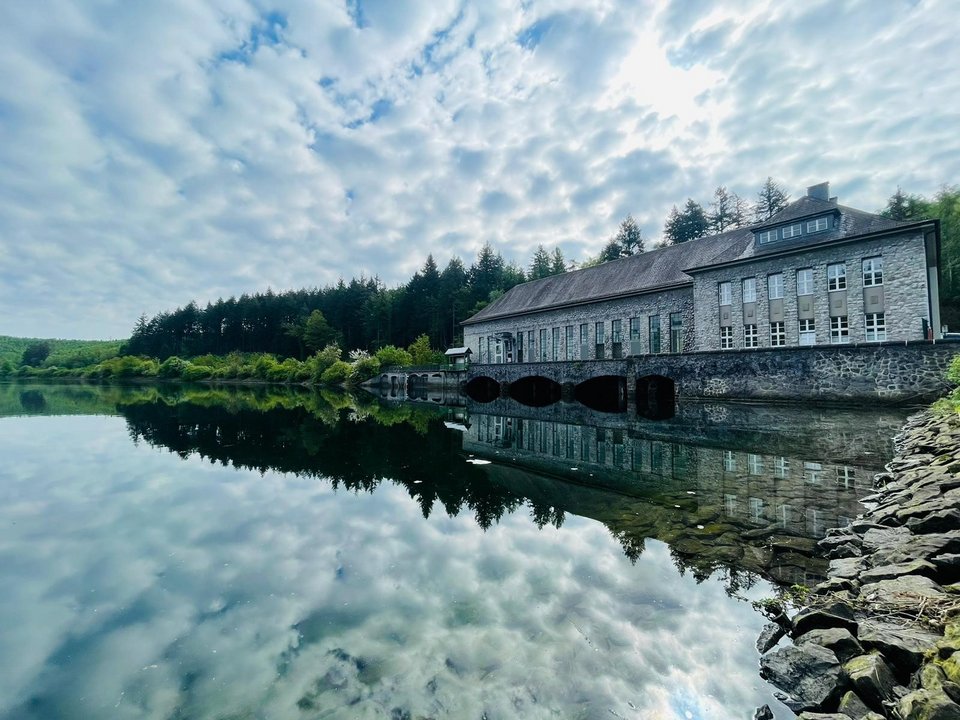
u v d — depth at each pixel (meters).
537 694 2.94
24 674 3.24
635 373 23.48
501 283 74.56
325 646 3.52
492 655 3.37
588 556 5.23
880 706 2.72
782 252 21.91
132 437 14.36
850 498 7.26
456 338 64.50
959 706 2.43
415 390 44.16
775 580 4.57
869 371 16.61
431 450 12.23
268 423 18.11
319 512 6.94
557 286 38.88
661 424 16.67
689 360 21.45
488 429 16.61
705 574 4.73
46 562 5.17
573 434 15.07
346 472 9.58
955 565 4.01
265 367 69.12
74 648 3.55
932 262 21.19
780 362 18.70
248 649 3.51
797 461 9.90
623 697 2.92
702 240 29.59
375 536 5.93
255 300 96.06
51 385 54.50
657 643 3.51
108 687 3.09
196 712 2.84
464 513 6.88
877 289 19.44
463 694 2.95
